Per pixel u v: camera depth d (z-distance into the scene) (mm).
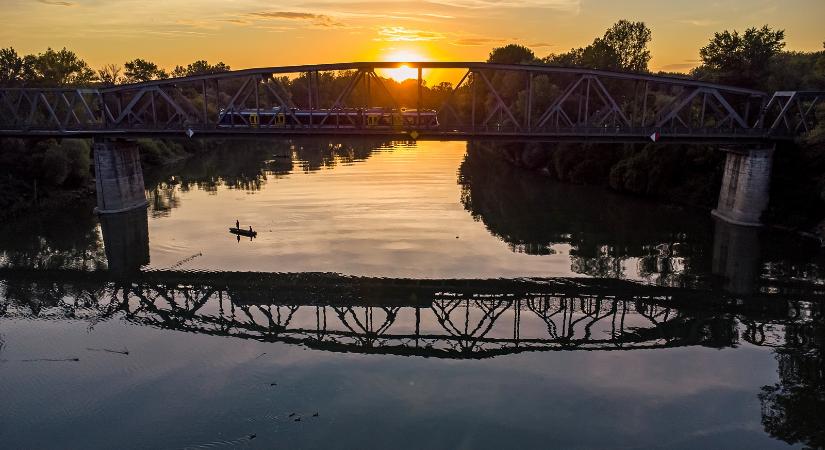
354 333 47406
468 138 79188
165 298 55625
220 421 34312
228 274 62031
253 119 96312
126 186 91125
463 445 32125
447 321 49969
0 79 122438
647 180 98938
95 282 60375
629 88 146875
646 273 62219
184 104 165250
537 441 32625
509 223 82812
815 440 33031
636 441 32844
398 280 60094
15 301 54969
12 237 77188
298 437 32719
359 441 32375
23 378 39562
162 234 77562
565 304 54031
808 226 74250
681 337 46781
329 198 99938
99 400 36750
